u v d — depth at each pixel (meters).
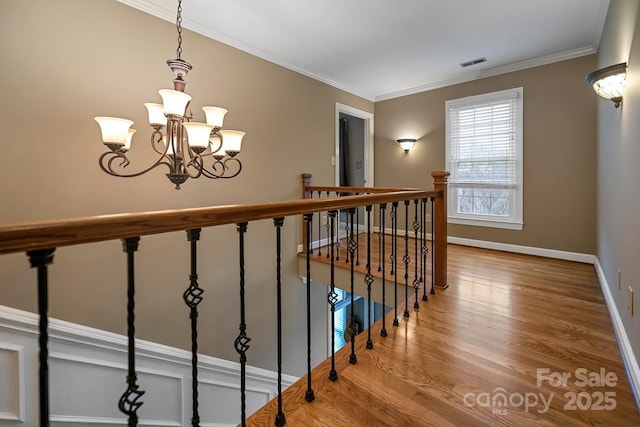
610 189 2.34
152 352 2.20
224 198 2.99
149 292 2.51
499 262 3.40
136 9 2.35
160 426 2.27
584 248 3.35
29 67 1.89
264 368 3.45
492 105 3.91
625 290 1.73
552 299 2.37
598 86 1.96
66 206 2.05
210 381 2.62
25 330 1.68
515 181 3.78
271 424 1.19
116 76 2.25
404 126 4.75
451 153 4.28
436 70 3.87
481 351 1.67
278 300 1.24
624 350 1.59
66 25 2.02
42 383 0.66
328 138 4.20
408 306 2.26
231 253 3.09
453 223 4.34
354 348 1.66
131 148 2.34
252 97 3.21
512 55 3.42
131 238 0.78
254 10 2.54
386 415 1.23
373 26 2.80
